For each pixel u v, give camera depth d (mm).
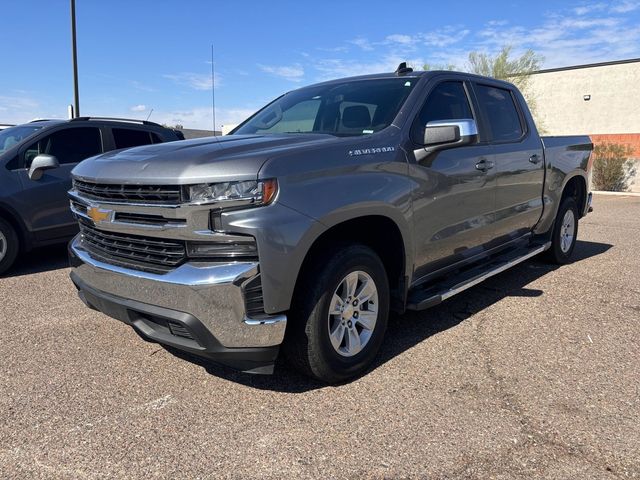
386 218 3445
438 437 2746
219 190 2781
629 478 2420
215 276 2777
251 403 3123
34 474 2480
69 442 2740
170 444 2717
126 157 3254
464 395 3184
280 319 2865
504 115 5086
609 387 3275
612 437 2734
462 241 4270
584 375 3439
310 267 3105
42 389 3309
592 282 5617
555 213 5895
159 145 3516
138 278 3014
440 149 3771
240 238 2766
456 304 4910
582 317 4539
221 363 2986
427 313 4664
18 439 2766
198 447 2689
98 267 3264
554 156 5699
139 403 3133
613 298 5059
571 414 2961
